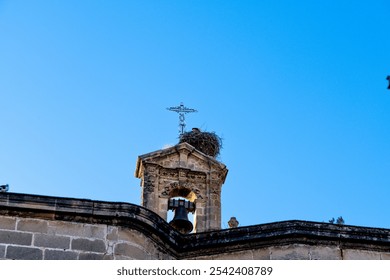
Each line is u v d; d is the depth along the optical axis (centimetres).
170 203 4600
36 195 3403
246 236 3538
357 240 3544
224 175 4762
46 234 3359
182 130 5194
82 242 3372
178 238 3559
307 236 3509
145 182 4622
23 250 3316
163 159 4719
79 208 3419
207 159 4762
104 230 3416
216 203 4647
